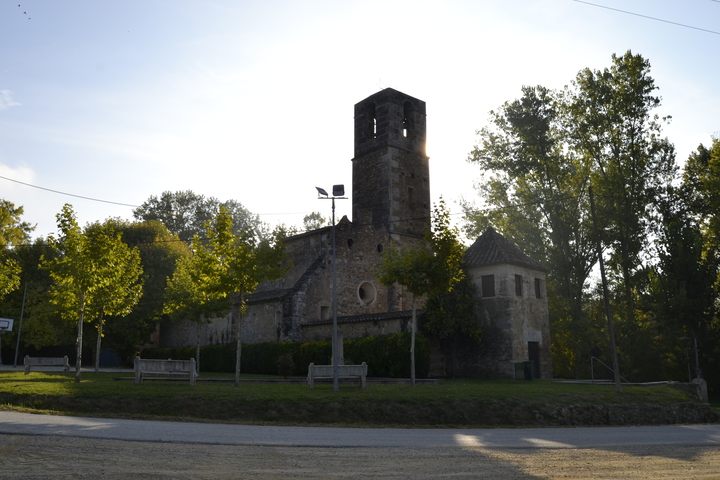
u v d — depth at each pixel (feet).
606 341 123.03
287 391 61.31
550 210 143.02
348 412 53.62
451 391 64.54
